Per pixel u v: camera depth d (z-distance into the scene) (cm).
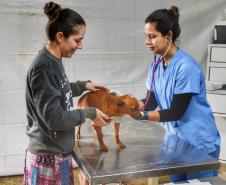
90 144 135
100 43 239
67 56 118
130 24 243
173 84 138
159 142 140
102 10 234
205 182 119
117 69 249
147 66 255
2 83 223
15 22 216
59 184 120
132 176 109
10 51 219
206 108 146
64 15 110
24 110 232
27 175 123
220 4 262
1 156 235
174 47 142
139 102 136
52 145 117
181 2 253
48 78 107
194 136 144
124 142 139
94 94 131
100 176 105
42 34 223
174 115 134
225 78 250
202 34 264
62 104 117
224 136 253
